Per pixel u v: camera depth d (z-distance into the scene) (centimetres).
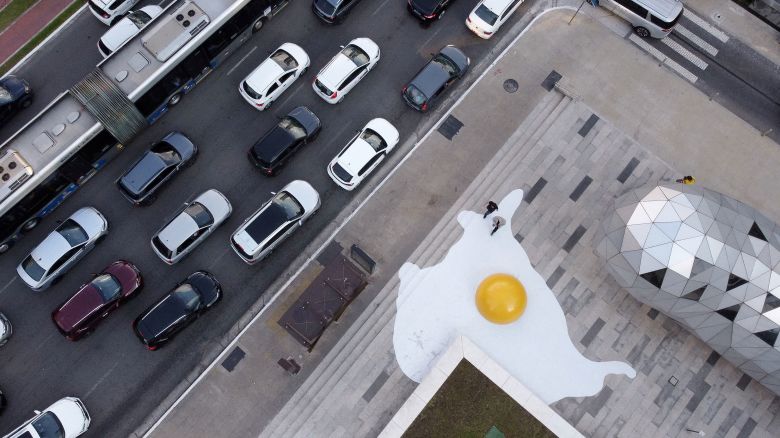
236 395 3266
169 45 3341
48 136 3200
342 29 3850
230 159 3625
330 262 3459
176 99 3638
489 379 3048
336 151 3656
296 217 3397
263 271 3469
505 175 3566
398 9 3891
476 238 3450
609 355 3262
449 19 3875
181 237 3325
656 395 3212
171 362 3328
